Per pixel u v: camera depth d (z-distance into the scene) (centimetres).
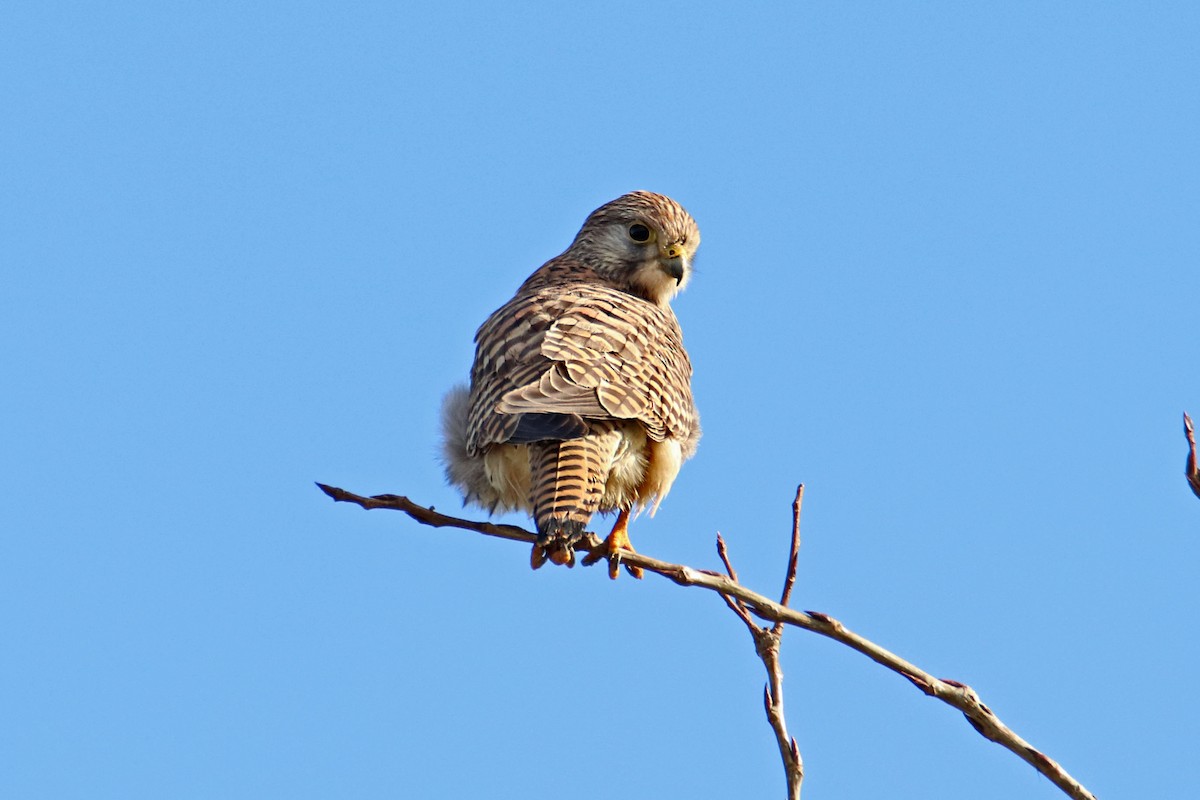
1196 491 829
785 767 824
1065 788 805
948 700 821
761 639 848
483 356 1117
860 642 827
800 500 925
